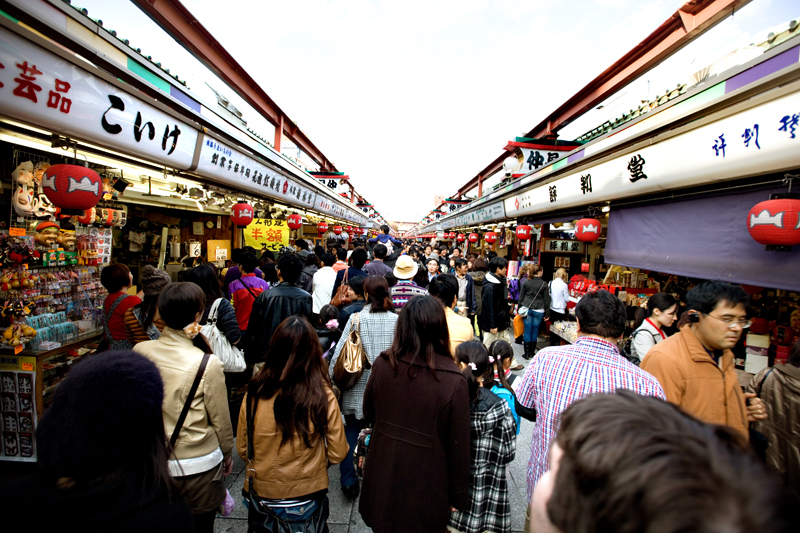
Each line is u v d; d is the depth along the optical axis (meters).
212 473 1.66
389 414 1.60
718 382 1.68
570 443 0.54
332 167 15.48
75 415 0.78
